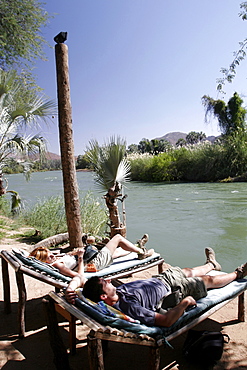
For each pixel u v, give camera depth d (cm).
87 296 255
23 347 297
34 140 828
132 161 3294
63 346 257
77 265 373
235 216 1001
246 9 552
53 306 255
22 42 1139
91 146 595
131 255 430
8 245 682
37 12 1131
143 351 292
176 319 242
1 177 842
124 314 244
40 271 325
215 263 355
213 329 321
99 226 802
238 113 2881
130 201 1507
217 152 2638
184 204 1322
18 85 776
